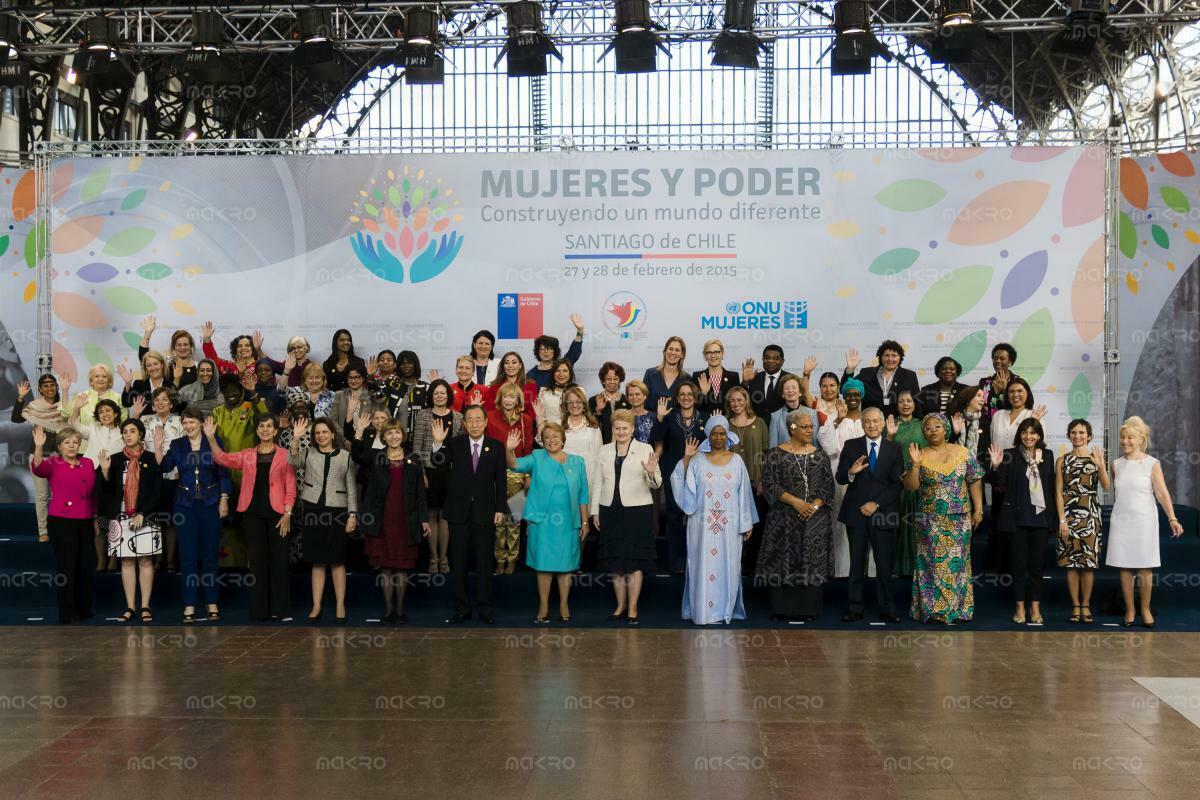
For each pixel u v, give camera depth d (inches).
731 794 209.3
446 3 543.8
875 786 213.5
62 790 212.5
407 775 220.1
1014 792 210.1
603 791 211.0
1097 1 502.3
